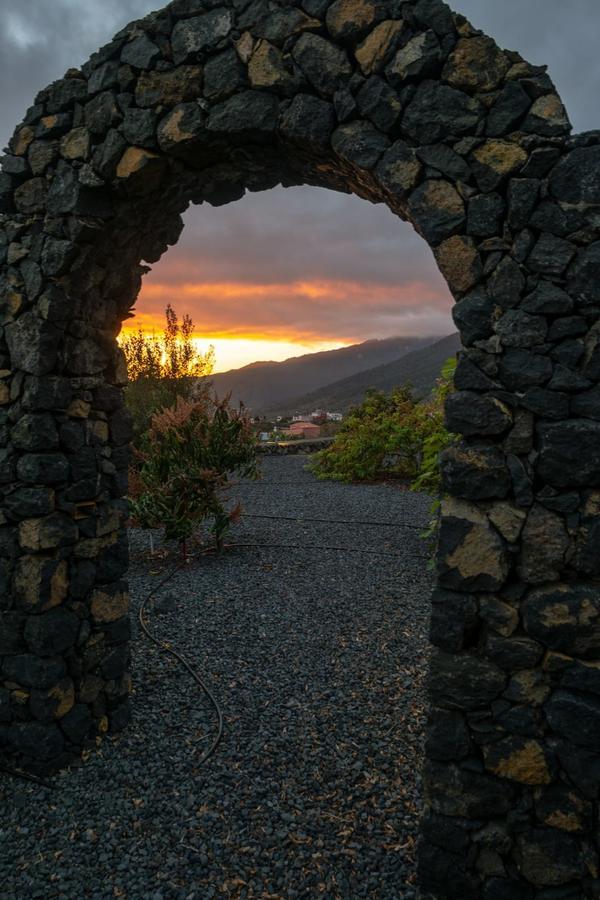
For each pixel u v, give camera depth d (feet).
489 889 7.28
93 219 9.09
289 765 9.87
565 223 6.66
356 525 25.00
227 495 32.24
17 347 9.57
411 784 9.32
